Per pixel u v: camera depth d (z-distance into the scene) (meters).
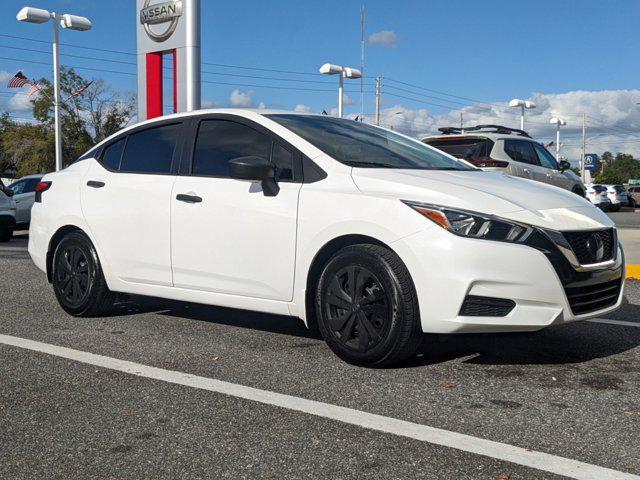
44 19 22.84
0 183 14.84
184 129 5.15
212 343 4.70
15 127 70.06
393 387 3.70
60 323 5.39
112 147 5.63
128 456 2.81
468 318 3.76
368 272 3.99
